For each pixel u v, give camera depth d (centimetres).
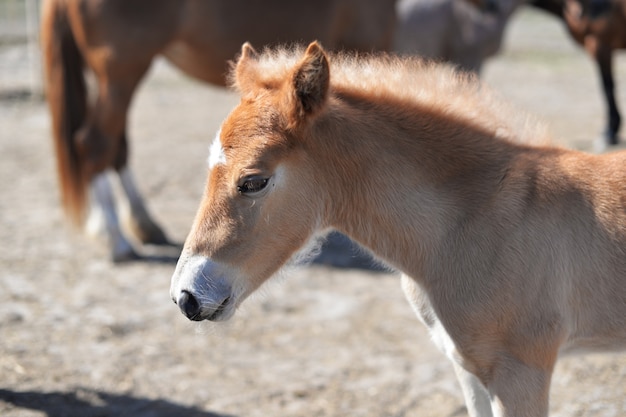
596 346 429
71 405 577
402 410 581
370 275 835
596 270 413
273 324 721
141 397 594
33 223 966
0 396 582
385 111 432
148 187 1112
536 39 2342
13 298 755
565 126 1451
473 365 421
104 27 809
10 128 1409
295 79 398
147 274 823
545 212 413
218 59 866
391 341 689
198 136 1383
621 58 2144
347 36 920
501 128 446
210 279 402
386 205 428
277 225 416
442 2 1355
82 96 856
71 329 699
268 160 402
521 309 406
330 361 655
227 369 641
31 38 1695
